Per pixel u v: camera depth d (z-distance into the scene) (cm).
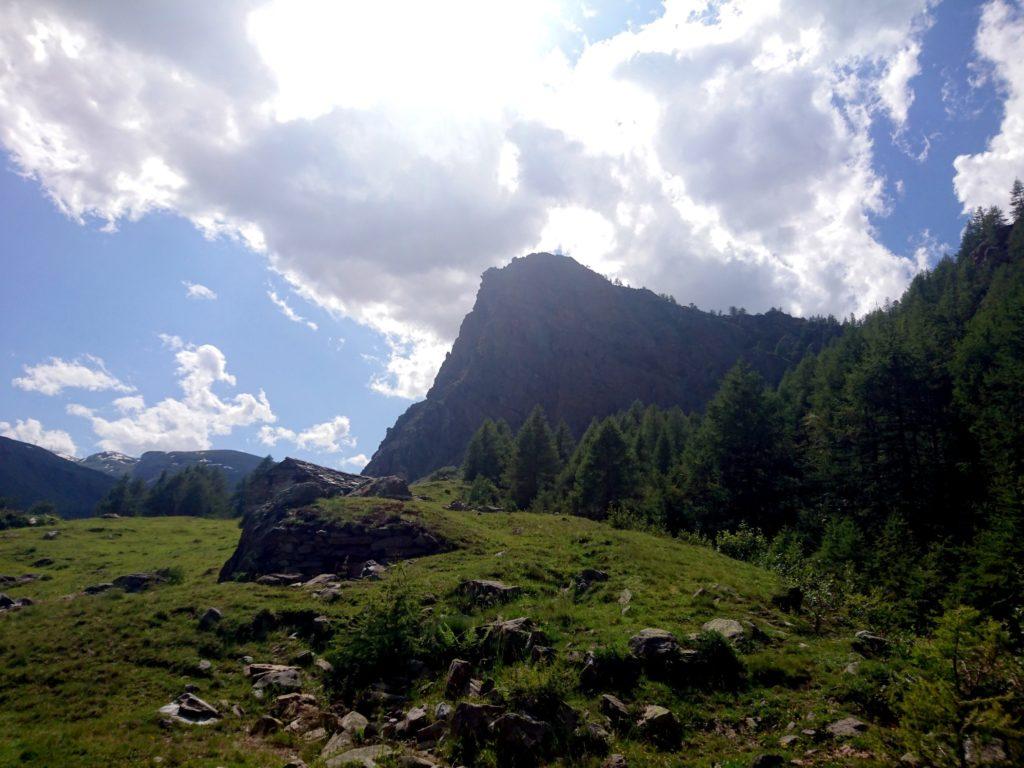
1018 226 11656
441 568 2338
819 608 1758
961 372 5688
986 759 720
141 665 1559
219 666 1591
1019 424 4153
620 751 1017
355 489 4138
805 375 10081
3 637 1694
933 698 782
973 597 2398
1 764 1048
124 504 10231
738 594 1869
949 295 9438
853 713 1062
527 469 7919
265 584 2309
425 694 1353
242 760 1095
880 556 3033
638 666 1288
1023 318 5334
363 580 2267
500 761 1018
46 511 10138
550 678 1176
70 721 1262
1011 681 772
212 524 6412
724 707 1148
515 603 1848
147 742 1154
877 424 5656
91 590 2847
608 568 2280
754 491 5531
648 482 6338
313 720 1294
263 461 10475
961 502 4647
